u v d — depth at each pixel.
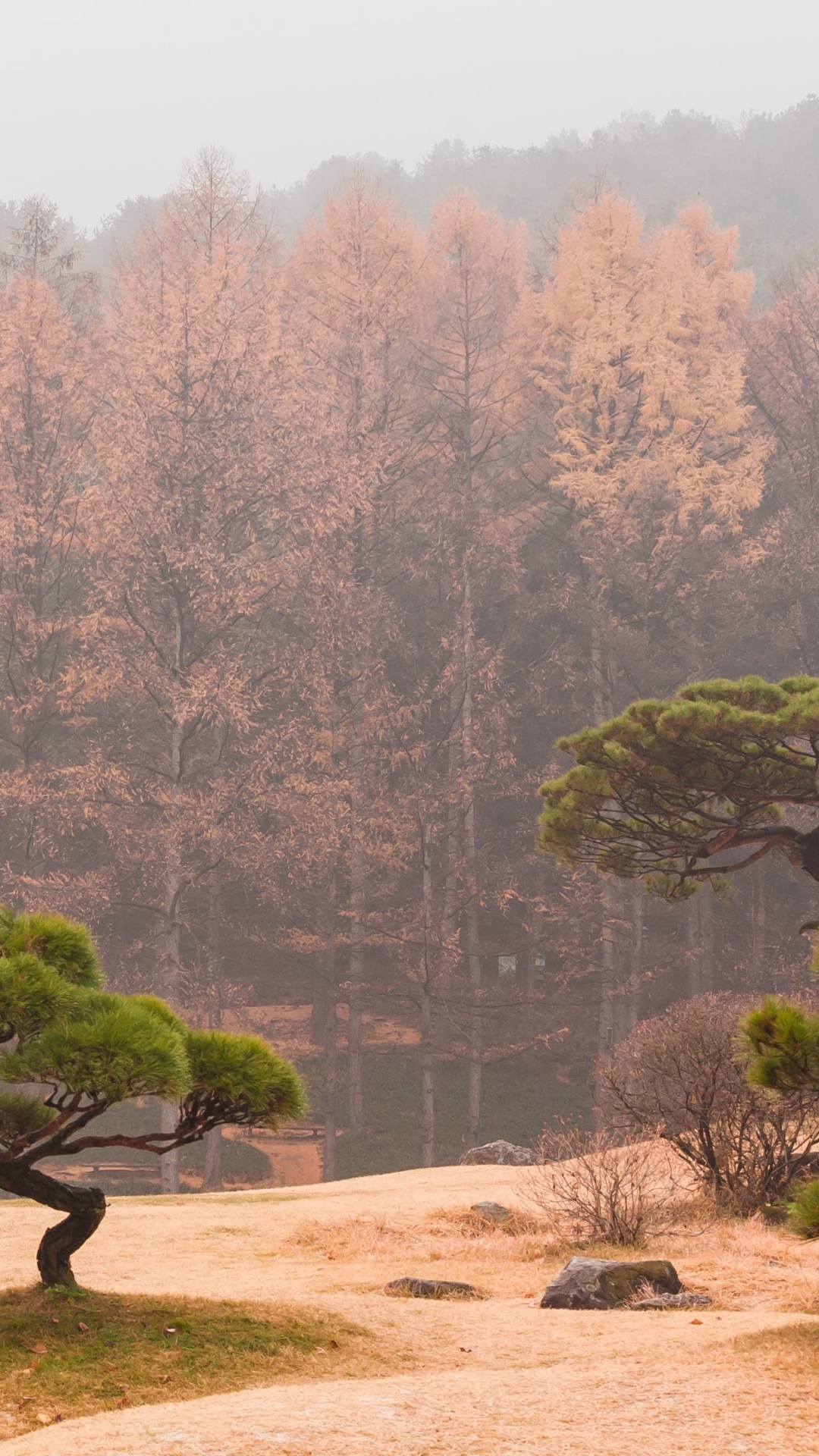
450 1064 64.12
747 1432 8.26
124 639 56.78
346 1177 53.72
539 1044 64.50
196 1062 11.59
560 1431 8.38
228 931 66.56
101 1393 9.61
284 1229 21.02
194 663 56.06
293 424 58.06
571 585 62.94
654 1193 21.97
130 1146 11.78
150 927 62.38
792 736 26.91
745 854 60.56
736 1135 22.58
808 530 64.12
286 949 60.25
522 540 65.88
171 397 56.59
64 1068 10.30
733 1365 10.04
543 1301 14.20
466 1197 25.14
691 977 60.47
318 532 56.06
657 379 62.25
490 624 68.69
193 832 52.75
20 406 58.62
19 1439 8.31
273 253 68.44
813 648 63.84
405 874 65.38
